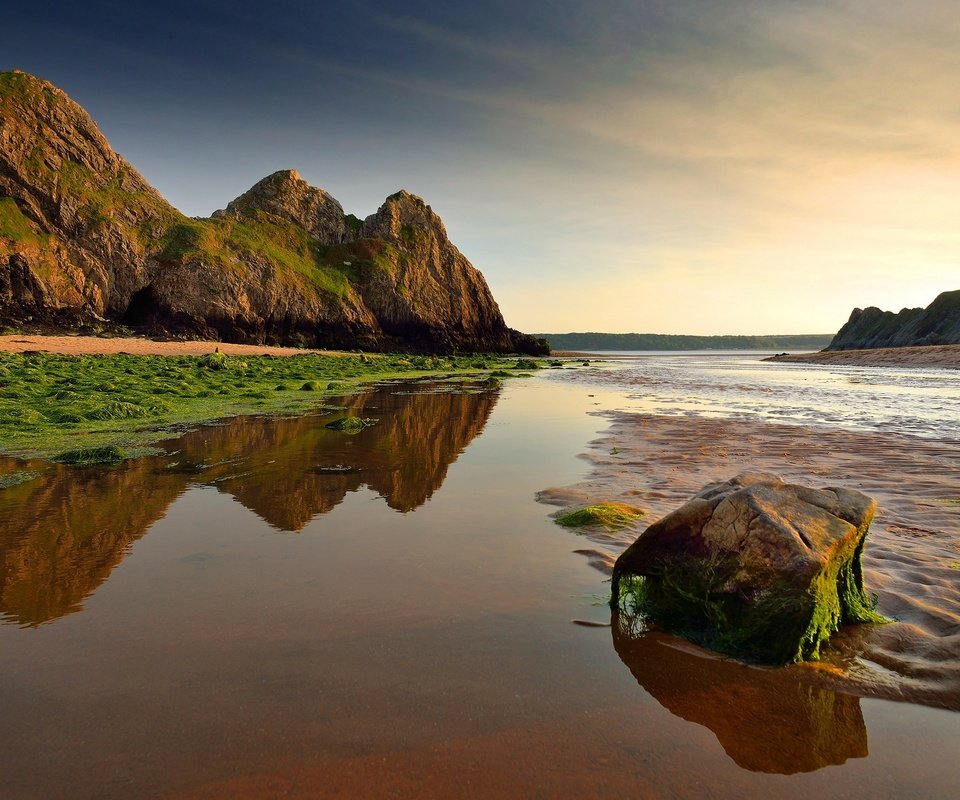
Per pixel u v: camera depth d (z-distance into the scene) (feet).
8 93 212.43
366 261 314.96
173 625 12.89
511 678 11.02
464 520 21.08
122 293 216.54
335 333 272.10
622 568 14.32
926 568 16.60
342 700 10.15
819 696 10.75
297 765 8.55
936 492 25.61
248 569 16.22
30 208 202.90
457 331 333.62
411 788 8.14
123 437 38.06
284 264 273.13
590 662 11.73
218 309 228.22
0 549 17.75
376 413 54.08
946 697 10.64
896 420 52.26
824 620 12.41
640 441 39.47
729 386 101.71
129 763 8.54
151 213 240.12
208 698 10.15
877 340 446.60
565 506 23.13
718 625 12.61
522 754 8.89
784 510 13.62
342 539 18.84
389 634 12.59
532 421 49.90
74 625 12.89
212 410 53.62
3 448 33.91
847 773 8.65
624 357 381.60
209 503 22.97
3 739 9.05
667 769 8.65
